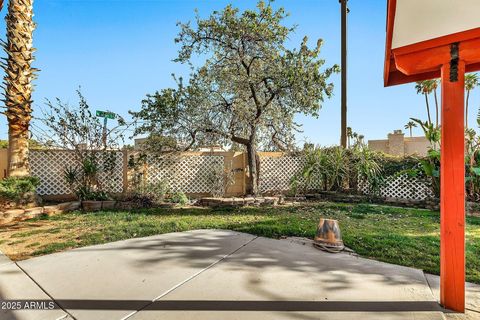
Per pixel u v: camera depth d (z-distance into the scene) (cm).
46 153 798
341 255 383
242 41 842
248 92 898
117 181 857
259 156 1003
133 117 848
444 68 252
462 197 243
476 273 333
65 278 302
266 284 291
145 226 537
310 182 1029
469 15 221
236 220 607
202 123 877
